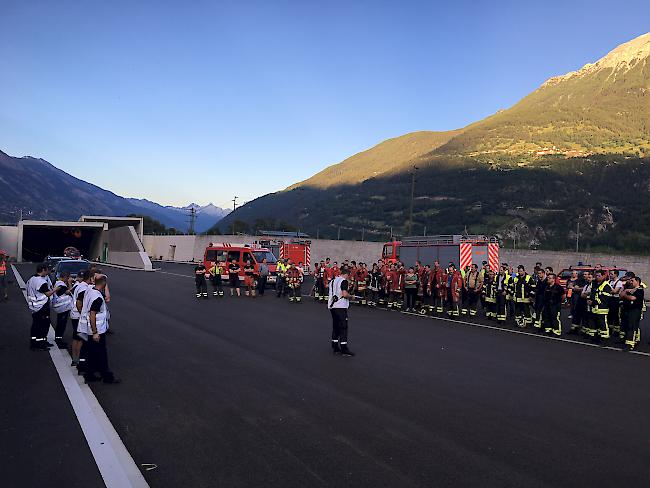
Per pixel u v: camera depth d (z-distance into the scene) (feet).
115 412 21.38
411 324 51.01
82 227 210.59
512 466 16.40
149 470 15.79
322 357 33.04
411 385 26.35
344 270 34.58
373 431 19.42
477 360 33.40
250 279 76.02
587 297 45.98
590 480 15.47
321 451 17.40
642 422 21.09
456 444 18.24
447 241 78.69
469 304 58.80
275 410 21.84
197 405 22.44
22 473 15.35
